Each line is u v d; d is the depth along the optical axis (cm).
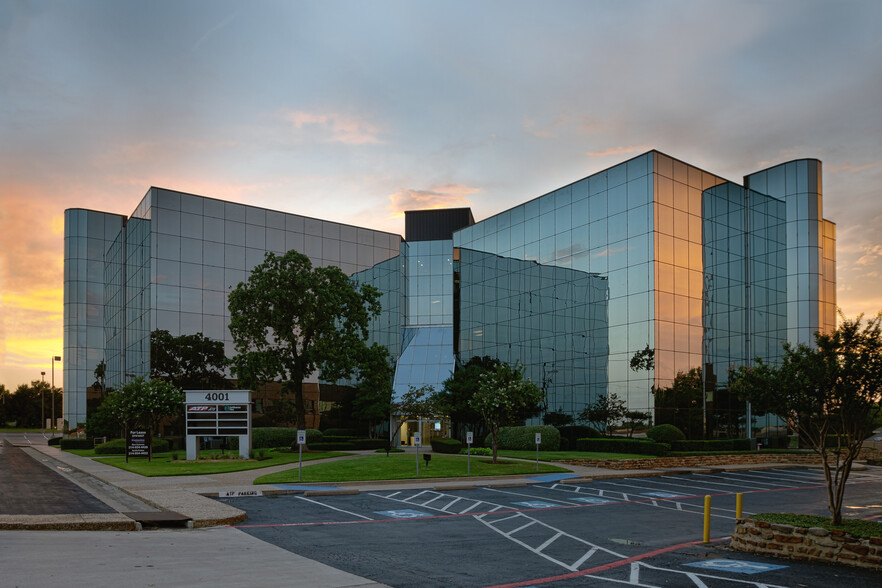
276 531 1522
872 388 1356
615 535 1560
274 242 5809
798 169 5100
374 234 6538
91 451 5366
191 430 3691
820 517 1443
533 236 5294
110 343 6550
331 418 5800
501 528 1633
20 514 1748
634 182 4369
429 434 6012
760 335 4797
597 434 4447
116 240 6462
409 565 1164
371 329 6378
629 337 4281
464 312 6122
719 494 2488
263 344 4362
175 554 1187
